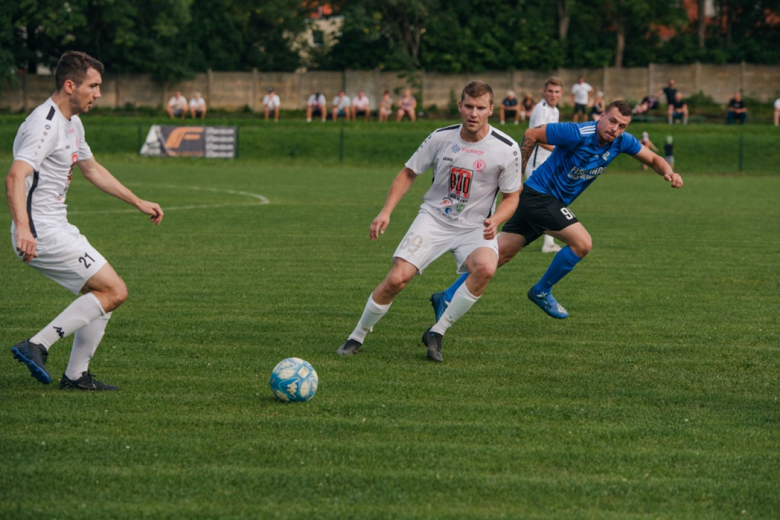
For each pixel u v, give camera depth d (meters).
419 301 26.73
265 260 34.12
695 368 19.27
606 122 22.02
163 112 134.12
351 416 15.39
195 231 42.78
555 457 13.49
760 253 37.75
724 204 60.97
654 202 62.19
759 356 20.36
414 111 123.06
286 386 15.98
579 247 22.80
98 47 136.88
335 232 43.09
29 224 15.49
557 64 136.75
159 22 134.00
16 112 132.38
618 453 13.71
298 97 137.50
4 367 18.42
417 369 18.83
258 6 151.00
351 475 12.61
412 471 12.81
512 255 24.19
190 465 12.93
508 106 116.62
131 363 18.92
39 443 13.70
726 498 12.09
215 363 19.02
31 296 26.11
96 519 11.12
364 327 20.05
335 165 100.69
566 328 23.28
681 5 143.75
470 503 11.77
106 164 94.69
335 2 141.75
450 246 19.94
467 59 136.12
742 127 109.75
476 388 17.36
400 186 19.86
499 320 24.20
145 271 31.19
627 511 11.62
